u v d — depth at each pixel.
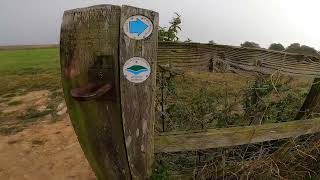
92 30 2.09
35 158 5.11
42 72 13.55
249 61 2.68
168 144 2.51
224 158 3.01
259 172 3.10
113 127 2.28
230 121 3.28
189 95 3.17
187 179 2.95
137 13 2.05
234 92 3.31
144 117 2.27
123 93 2.16
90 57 2.13
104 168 2.41
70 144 5.57
